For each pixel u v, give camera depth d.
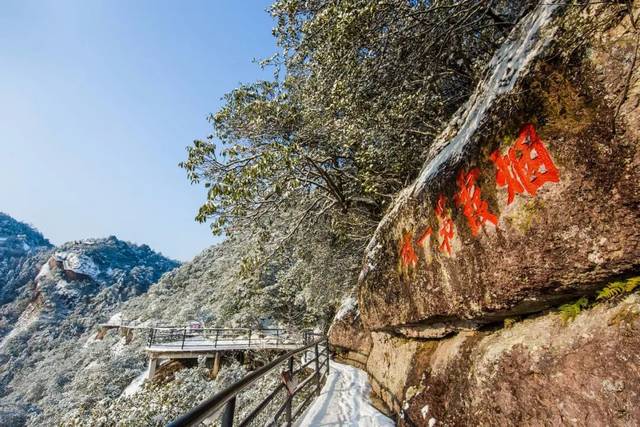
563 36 1.95
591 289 1.91
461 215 2.87
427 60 4.62
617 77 1.64
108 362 18.67
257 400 6.80
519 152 2.20
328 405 5.06
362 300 6.43
